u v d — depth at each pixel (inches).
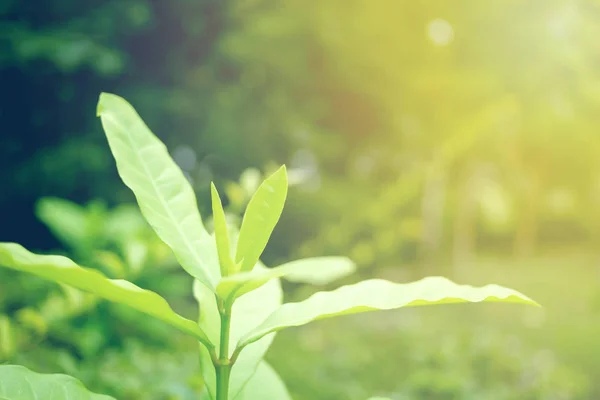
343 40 501.0
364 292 28.3
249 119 479.8
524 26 565.6
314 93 522.0
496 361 256.7
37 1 401.4
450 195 745.0
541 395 234.8
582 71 572.4
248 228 29.2
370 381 236.7
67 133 428.5
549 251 1170.6
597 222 1189.1
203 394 35.0
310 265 25.9
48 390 28.1
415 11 543.2
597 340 353.4
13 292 118.6
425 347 275.7
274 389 37.3
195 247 31.4
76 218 122.6
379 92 537.0
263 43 467.5
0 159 418.3
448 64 577.6
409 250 420.5
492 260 964.0
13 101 416.8
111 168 416.8
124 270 91.5
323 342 287.6
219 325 34.7
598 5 560.1
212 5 474.0
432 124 564.7
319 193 481.7
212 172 476.1
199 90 479.8
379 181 566.6
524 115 634.2
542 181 967.6
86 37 387.9
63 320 82.2
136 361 101.4
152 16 447.5
